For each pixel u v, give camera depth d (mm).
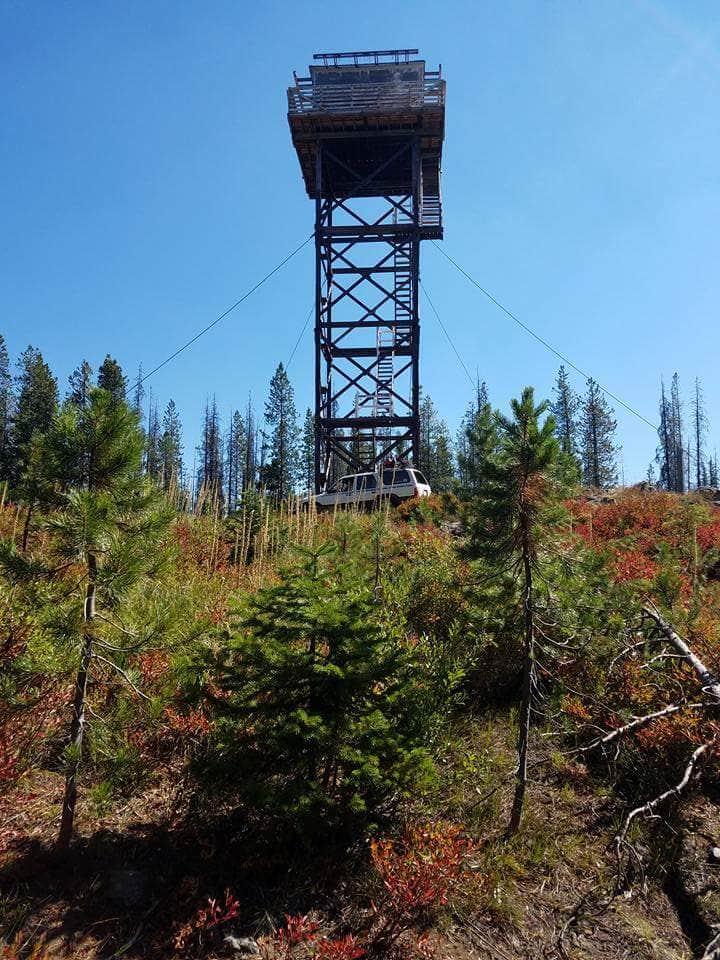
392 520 14812
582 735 5559
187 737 4637
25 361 51062
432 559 8086
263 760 3988
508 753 5484
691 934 3992
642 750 5281
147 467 4223
